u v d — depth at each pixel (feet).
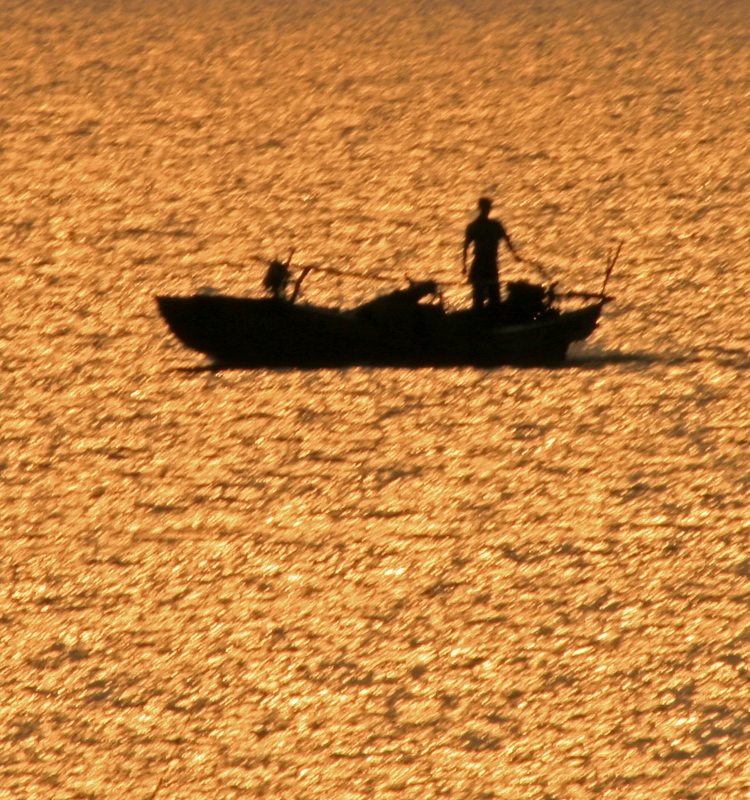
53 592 339.57
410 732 289.53
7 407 449.06
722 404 437.99
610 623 325.62
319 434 418.10
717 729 289.74
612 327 517.96
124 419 435.53
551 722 292.61
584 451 407.23
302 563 352.69
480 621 327.06
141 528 369.91
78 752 284.41
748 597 334.65
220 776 277.23
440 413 427.33
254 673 308.60
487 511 377.09
